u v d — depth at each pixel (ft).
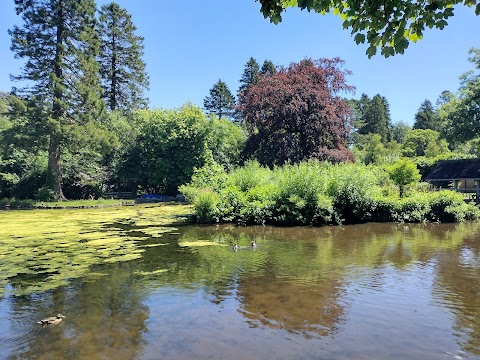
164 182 101.45
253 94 88.17
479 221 48.44
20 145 79.30
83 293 18.75
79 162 96.12
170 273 22.39
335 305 16.52
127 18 140.46
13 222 49.93
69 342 13.20
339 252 28.09
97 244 32.32
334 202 46.44
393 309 15.98
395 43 10.46
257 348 12.51
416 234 37.40
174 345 12.84
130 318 15.38
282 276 21.36
